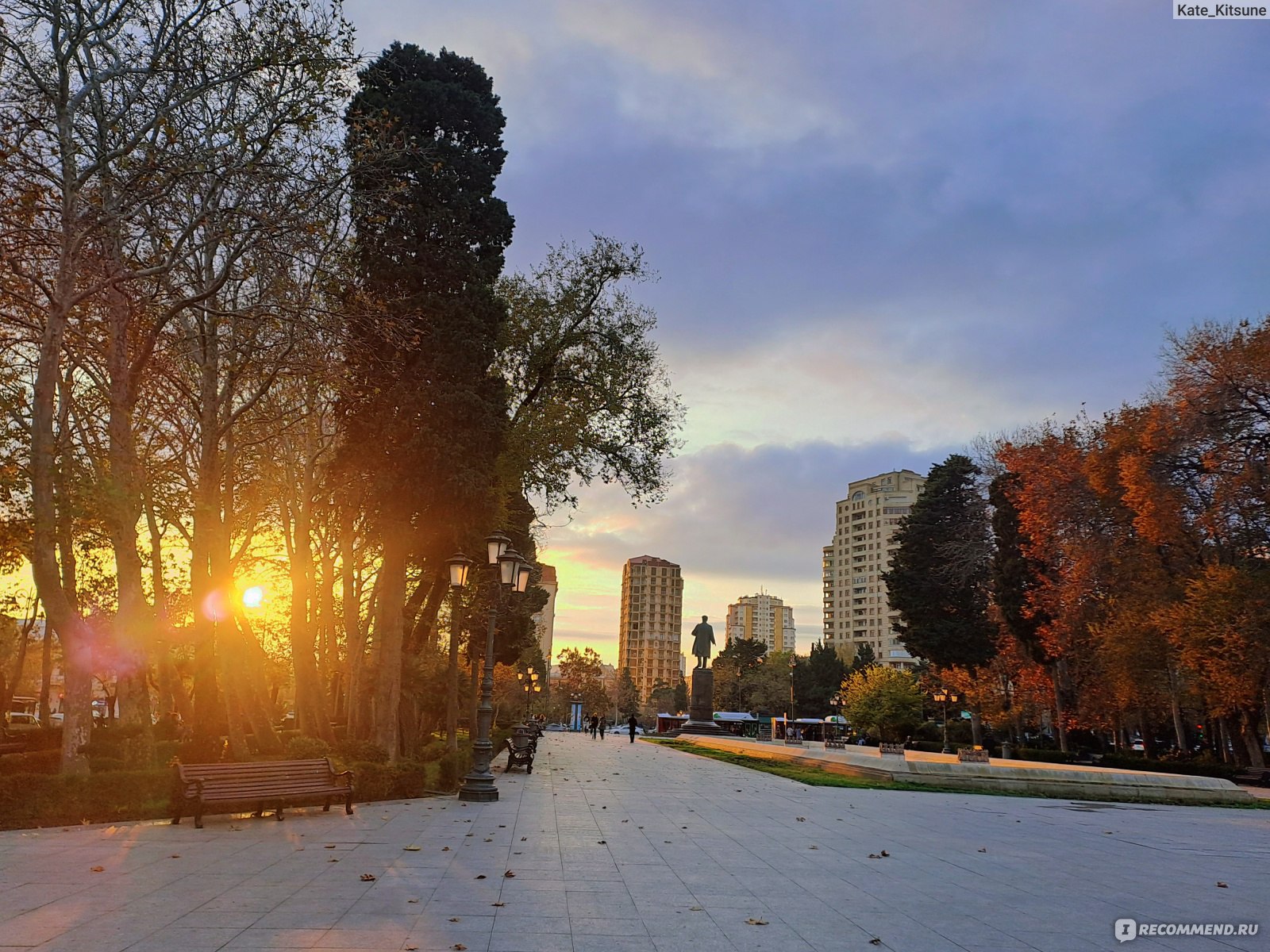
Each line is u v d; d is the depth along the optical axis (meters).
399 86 24.09
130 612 16.95
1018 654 48.25
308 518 24.17
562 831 12.80
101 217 15.36
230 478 22.33
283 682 46.66
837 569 155.75
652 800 17.89
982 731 60.03
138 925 6.79
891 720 63.47
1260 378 30.38
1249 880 10.58
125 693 21.86
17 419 16.70
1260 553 33.31
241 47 16.27
